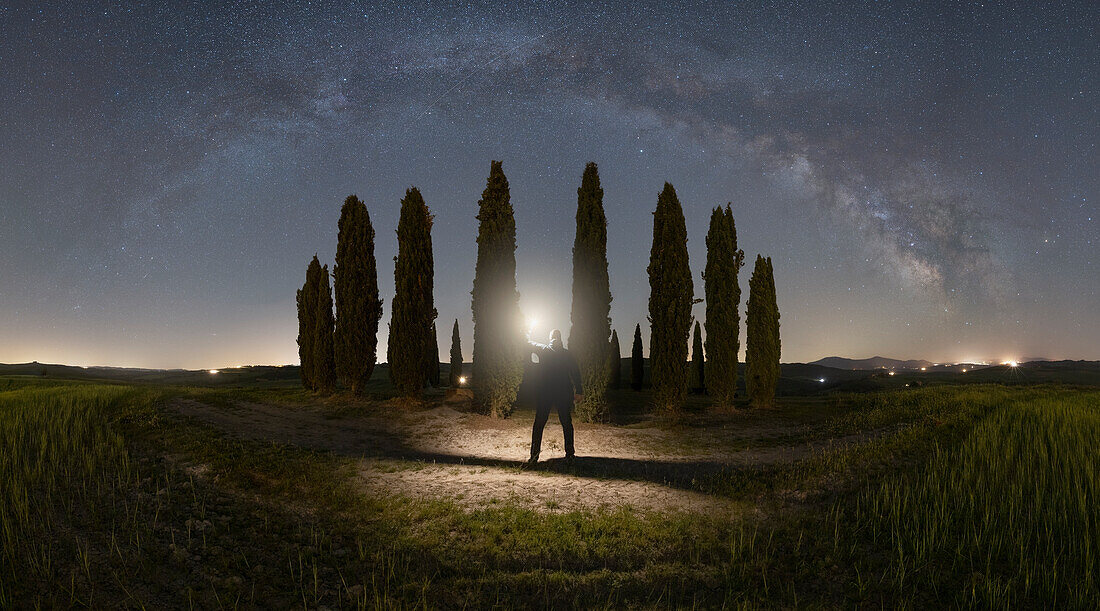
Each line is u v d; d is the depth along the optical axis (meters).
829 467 8.71
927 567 5.00
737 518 6.37
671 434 13.90
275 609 4.21
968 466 7.64
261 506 6.46
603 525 6.01
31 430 9.55
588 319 17.64
